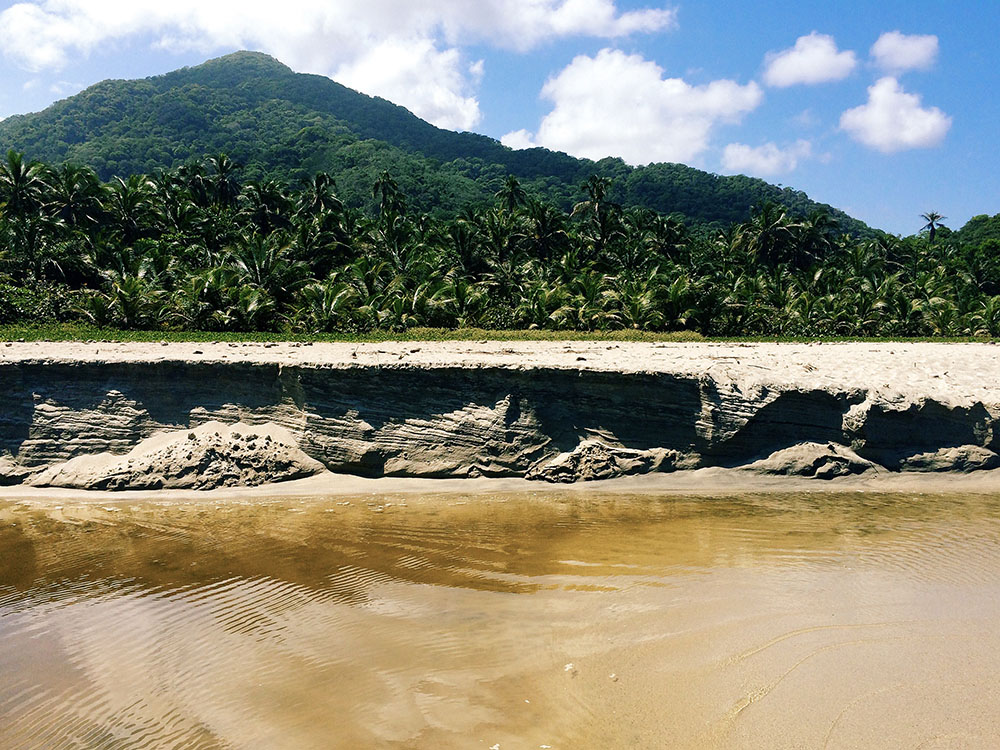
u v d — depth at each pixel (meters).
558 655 10.60
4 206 42.22
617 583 13.35
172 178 65.25
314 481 20.50
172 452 20.31
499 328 41.53
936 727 8.79
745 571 13.95
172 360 21.53
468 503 18.95
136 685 9.84
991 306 48.59
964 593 12.82
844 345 33.78
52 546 15.49
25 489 19.84
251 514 17.91
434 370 21.19
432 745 8.50
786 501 19.16
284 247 41.47
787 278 59.22
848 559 14.63
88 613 12.09
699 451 21.23
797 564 14.34
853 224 136.75
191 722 8.98
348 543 15.67
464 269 52.12
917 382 23.20
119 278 38.38
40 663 10.43
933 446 21.47
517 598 12.66
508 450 20.83
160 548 15.35
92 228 47.66
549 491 19.98
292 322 37.00
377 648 10.82
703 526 16.92
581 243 63.34
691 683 9.84
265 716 9.09
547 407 21.19
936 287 58.09
